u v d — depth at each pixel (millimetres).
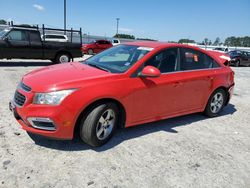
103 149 3721
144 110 4133
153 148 3896
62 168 3174
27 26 13266
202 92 5059
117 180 3043
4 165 3129
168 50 4512
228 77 5574
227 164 3654
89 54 26234
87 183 2938
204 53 5180
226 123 5383
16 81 8203
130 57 4301
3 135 3902
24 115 3371
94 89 3465
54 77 3576
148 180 3100
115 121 3877
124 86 3760
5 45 11820
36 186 2811
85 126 3527
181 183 3109
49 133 3354
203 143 4254
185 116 5535
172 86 4395
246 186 3186
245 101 7617
